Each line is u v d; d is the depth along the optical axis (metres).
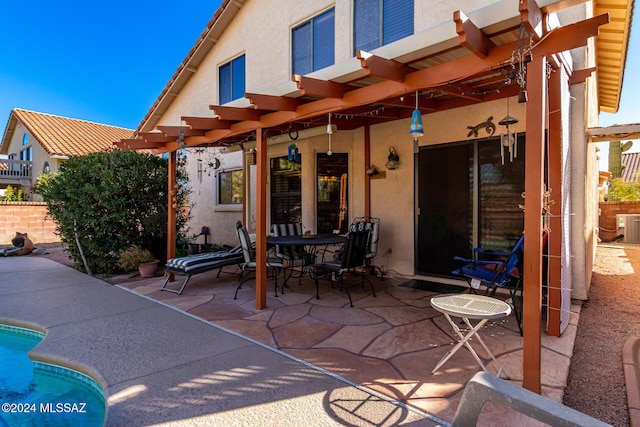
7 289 6.37
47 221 14.21
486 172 5.70
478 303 3.09
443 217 6.22
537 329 2.65
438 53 3.21
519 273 4.07
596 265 8.21
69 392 3.35
